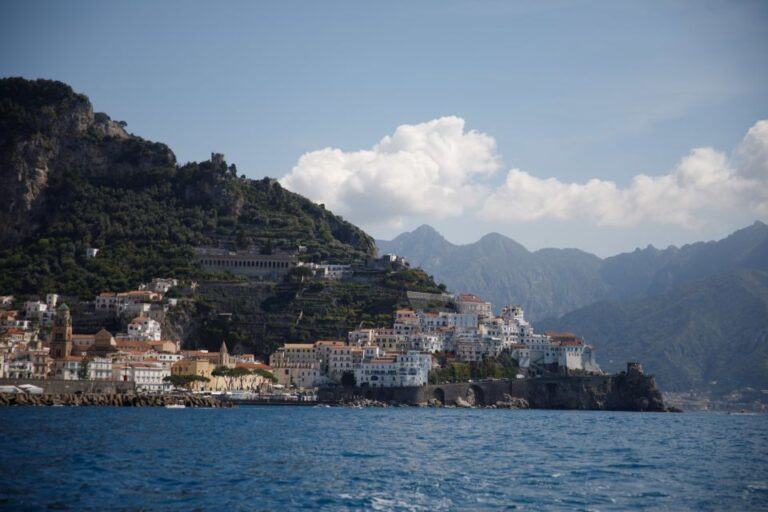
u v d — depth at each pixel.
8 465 153.12
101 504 122.06
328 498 129.75
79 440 199.00
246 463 166.00
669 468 170.25
